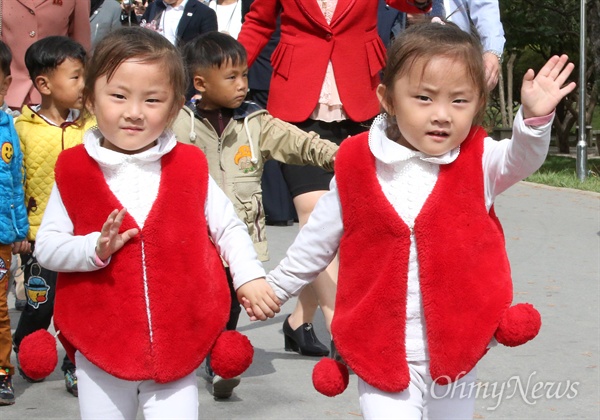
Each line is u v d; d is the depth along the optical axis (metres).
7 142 5.41
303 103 5.98
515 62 29.66
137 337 3.68
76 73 5.80
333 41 5.98
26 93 8.00
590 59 25.20
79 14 8.35
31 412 5.44
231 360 3.74
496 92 30.61
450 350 3.56
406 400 3.65
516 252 9.88
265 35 6.37
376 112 6.09
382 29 8.99
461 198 3.62
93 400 3.76
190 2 10.00
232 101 5.54
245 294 3.83
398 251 3.60
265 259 5.66
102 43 3.78
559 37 24.81
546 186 15.15
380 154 3.65
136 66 3.71
